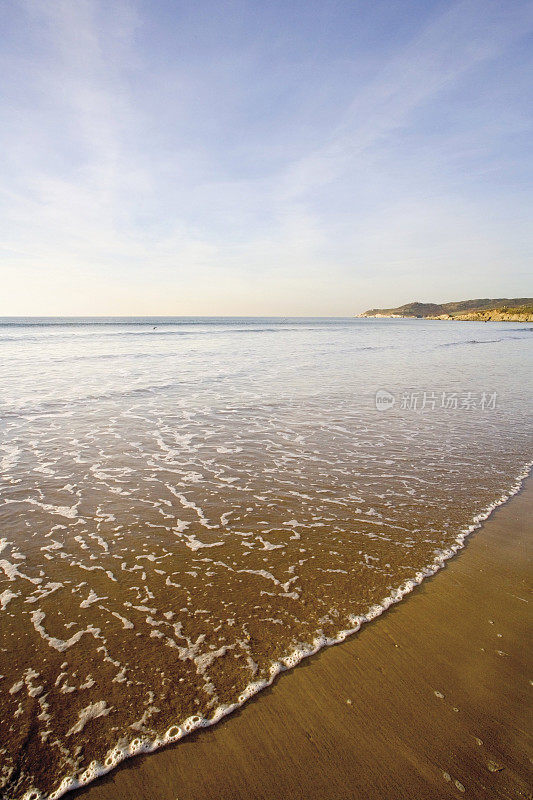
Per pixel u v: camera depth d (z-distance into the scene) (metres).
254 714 2.97
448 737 2.83
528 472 7.80
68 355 24.94
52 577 4.47
